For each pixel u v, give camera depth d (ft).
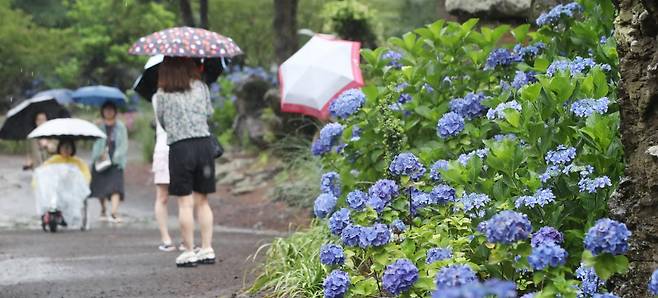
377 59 26.37
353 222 18.40
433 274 15.11
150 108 108.88
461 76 23.93
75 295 24.88
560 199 16.61
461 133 21.07
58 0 118.21
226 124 72.43
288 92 34.45
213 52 28.63
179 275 27.66
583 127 16.74
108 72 113.50
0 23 105.29
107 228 46.19
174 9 111.45
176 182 28.89
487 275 15.99
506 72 23.08
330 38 36.09
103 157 48.39
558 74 17.75
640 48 14.75
